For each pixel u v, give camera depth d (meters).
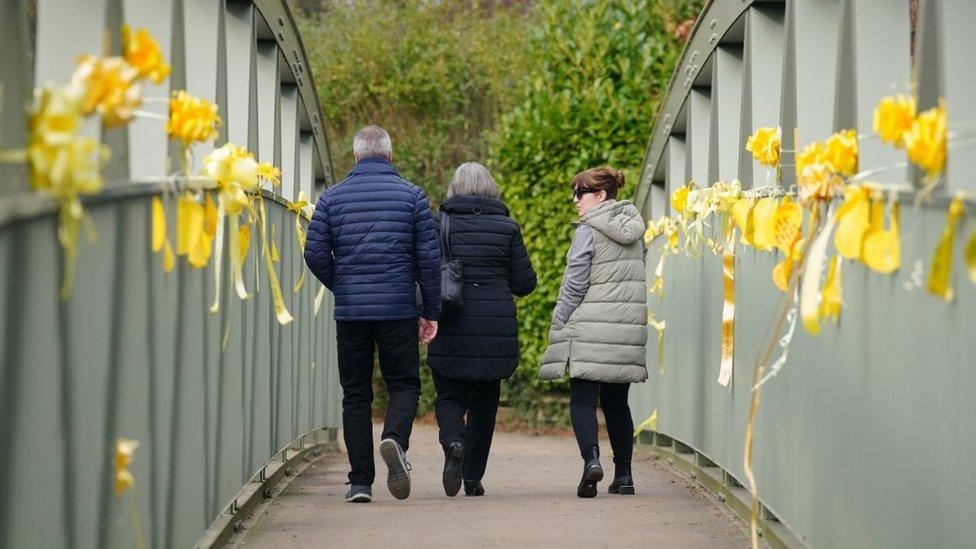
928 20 8.24
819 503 10.09
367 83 35.22
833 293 9.37
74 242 6.34
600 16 29.09
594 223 16.14
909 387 7.73
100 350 7.06
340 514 14.05
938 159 7.00
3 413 5.42
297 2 41.09
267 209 14.94
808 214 10.38
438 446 27.22
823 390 9.98
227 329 10.91
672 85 21.62
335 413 24.78
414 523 13.31
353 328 14.99
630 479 16.73
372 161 15.12
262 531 12.73
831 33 12.59
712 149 17.83
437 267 15.02
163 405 8.80
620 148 28.84
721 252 15.19
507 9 37.69
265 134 17.98
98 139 7.50
